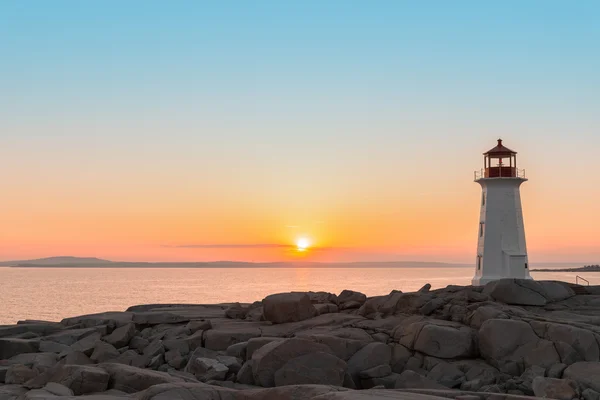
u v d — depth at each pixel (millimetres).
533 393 19719
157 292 170125
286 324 28047
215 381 21141
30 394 18391
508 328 23031
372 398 15516
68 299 138375
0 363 23922
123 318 29906
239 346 24547
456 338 23625
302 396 17219
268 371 21125
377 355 22969
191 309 35688
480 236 48312
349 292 32594
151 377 19500
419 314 27531
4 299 137000
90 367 20156
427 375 22578
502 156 48344
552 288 30031
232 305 37406
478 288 30609
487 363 23141
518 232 47156
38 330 29125
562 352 22141
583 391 19203
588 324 24609
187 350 25453
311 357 21125
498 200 47469
